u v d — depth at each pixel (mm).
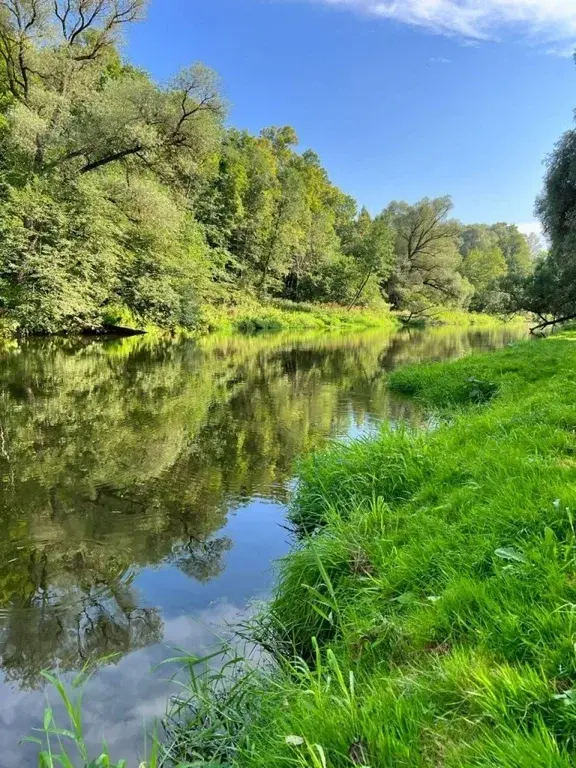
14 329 17953
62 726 2281
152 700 2453
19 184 18562
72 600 3297
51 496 4988
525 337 30922
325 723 1769
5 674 2627
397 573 2785
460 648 1981
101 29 20688
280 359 17875
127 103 19594
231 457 6324
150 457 6277
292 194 43031
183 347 20656
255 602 3262
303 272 48969
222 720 2234
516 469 3531
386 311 51344
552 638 1845
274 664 2680
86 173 21109
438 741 1568
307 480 4980
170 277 25797
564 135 19938
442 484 3898
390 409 9336
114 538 4172
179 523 4480
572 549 2354
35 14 19125
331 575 3131
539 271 29578
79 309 18875
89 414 8477
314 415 8797
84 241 20078
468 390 9617
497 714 1582
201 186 35750
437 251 53031
